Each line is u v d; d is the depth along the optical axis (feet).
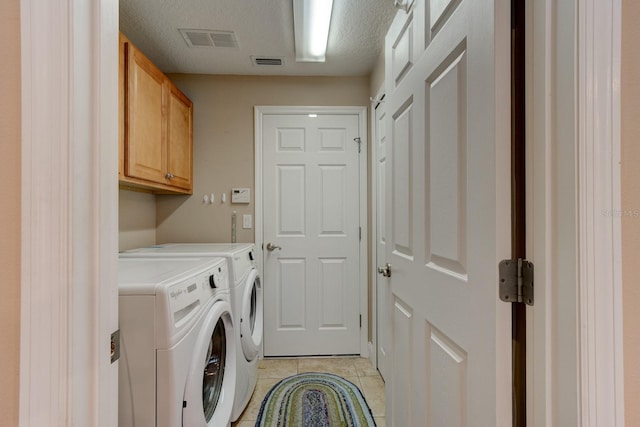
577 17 1.65
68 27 1.58
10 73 1.59
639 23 1.69
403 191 3.74
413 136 3.43
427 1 3.08
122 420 2.99
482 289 2.19
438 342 2.89
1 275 1.60
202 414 3.50
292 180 8.28
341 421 5.61
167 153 6.52
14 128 1.59
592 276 1.64
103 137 1.77
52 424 1.55
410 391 3.55
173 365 3.05
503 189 2.05
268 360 8.07
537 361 1.86
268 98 8.21
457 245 2.54
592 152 1.65
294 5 5.32
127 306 3.01
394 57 4.10
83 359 1.66
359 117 8.26
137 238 7.24
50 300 1.56
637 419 1.68
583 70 1.64
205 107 8.14
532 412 1.90
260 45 6.79
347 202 8.30
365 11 5.64
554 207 1.77
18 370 1.58
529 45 1.91
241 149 8.21
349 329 8.34
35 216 1.56
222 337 4.80
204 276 4.04
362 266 8.29
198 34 6.36
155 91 5.97
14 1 1.58
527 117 1.94
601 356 1.63
